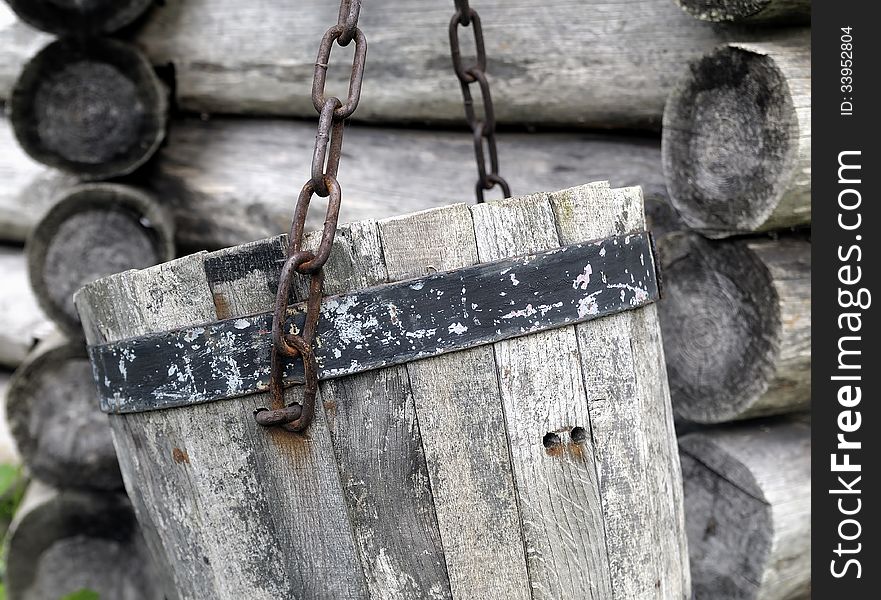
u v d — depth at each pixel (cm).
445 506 125
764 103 159
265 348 122
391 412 122
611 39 194
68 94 232
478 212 123
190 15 244
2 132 273
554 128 215
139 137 234
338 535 125
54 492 252
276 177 237
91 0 226
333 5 228
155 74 235
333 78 229
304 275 120
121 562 253
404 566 125
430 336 121
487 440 125
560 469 128
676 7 185
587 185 130
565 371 128
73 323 237
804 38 169
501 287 123
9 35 261
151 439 134
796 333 169
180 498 134
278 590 130
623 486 133
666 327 190
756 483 180
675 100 174
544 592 129
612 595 133
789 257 172
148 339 129
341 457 123
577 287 127
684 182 175
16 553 252
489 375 124
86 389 246
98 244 234
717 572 191
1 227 277
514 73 207
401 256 121
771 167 159
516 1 206
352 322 120
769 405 179
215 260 124
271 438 124
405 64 220
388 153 229
